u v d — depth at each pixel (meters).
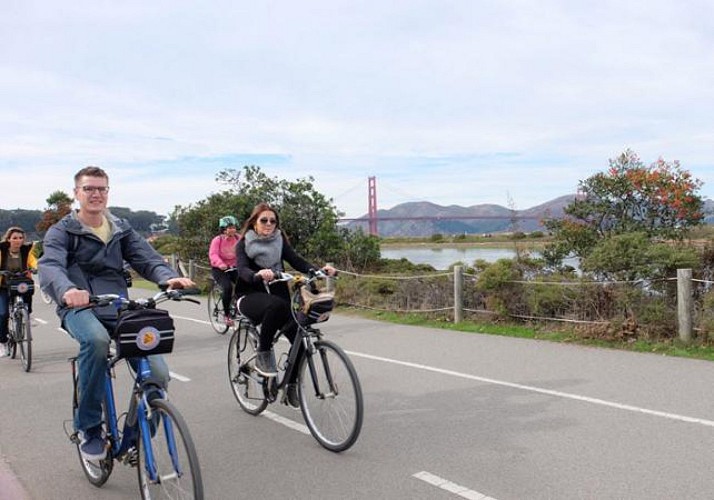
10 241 7.93
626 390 5.87
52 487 4.14
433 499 3.71
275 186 19.05
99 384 3.64
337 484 3.98
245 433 5.06
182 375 7.20
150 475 3.34
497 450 4.46
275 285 5.09
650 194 10.95
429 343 8.59
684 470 4.00
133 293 17.47
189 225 19.33
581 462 4.18
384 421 5.21
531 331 8.96
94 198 3.85
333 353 4.50
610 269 8.65
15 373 7.53
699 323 7.70
